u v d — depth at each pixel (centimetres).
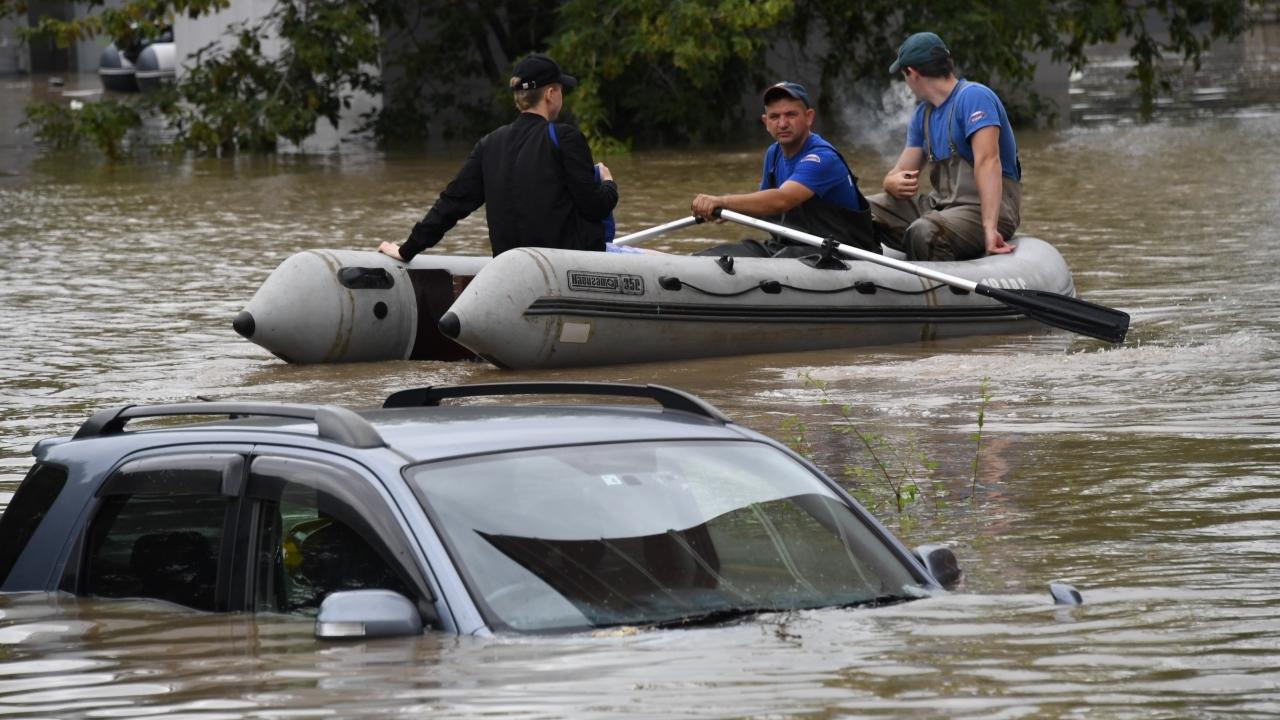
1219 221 4834
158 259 4616
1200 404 2381
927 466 1991
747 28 8312
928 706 916
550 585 1038
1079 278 3812
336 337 3014
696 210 3212
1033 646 1048
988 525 1669
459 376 2891
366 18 9062
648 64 8900
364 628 1006
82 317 3569
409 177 7169
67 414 2508
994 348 3080
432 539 1041
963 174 3369
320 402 2589
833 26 9344
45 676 1038
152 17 8750
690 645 1004
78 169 7956
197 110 10225
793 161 3259
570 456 1133
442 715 893
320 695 939
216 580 1154
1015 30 9144
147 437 1254
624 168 7450
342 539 1084
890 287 3162
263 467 1154
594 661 970
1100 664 1015
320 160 8212
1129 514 1705
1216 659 1037
